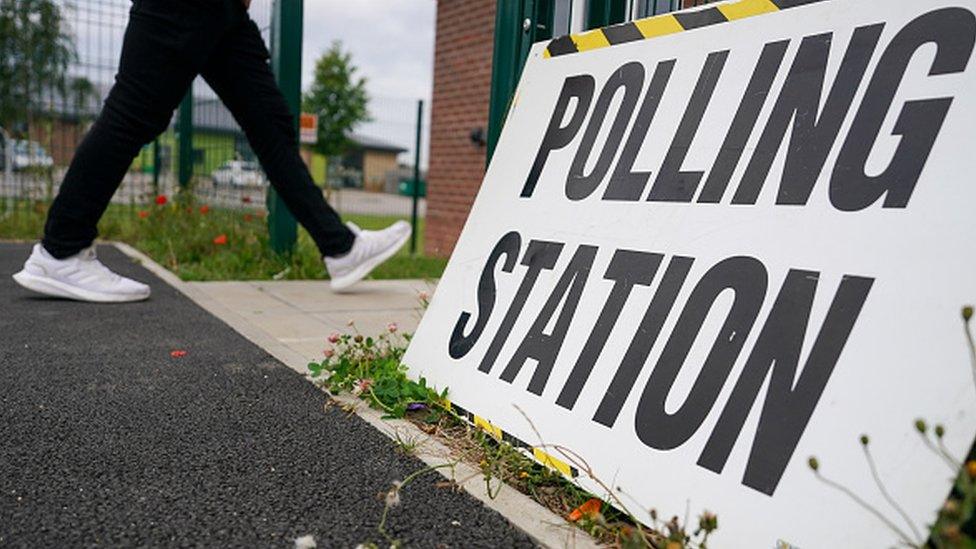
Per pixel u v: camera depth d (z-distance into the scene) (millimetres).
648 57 909
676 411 674
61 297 1705
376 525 659
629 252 812
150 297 1780
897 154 610
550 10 1246
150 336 1368
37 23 3125
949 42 614
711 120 791
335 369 1104
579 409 766
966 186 557
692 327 703
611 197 870
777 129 717
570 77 1020
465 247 1064
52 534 617
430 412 967
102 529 630
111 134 1597
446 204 4398
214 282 2062
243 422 920
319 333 1438
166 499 695
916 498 492
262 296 1853
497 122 1313
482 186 1089
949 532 428
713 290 702
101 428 880
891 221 590
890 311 561
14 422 887
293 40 2203
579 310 835
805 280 629
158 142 3396
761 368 625
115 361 1185
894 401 530
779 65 746
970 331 514
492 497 724
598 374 769
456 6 4250
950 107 591
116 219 3186
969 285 525
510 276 959
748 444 604
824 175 657
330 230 1882
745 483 590
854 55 681
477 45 4082
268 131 1805
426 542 632
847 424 549
